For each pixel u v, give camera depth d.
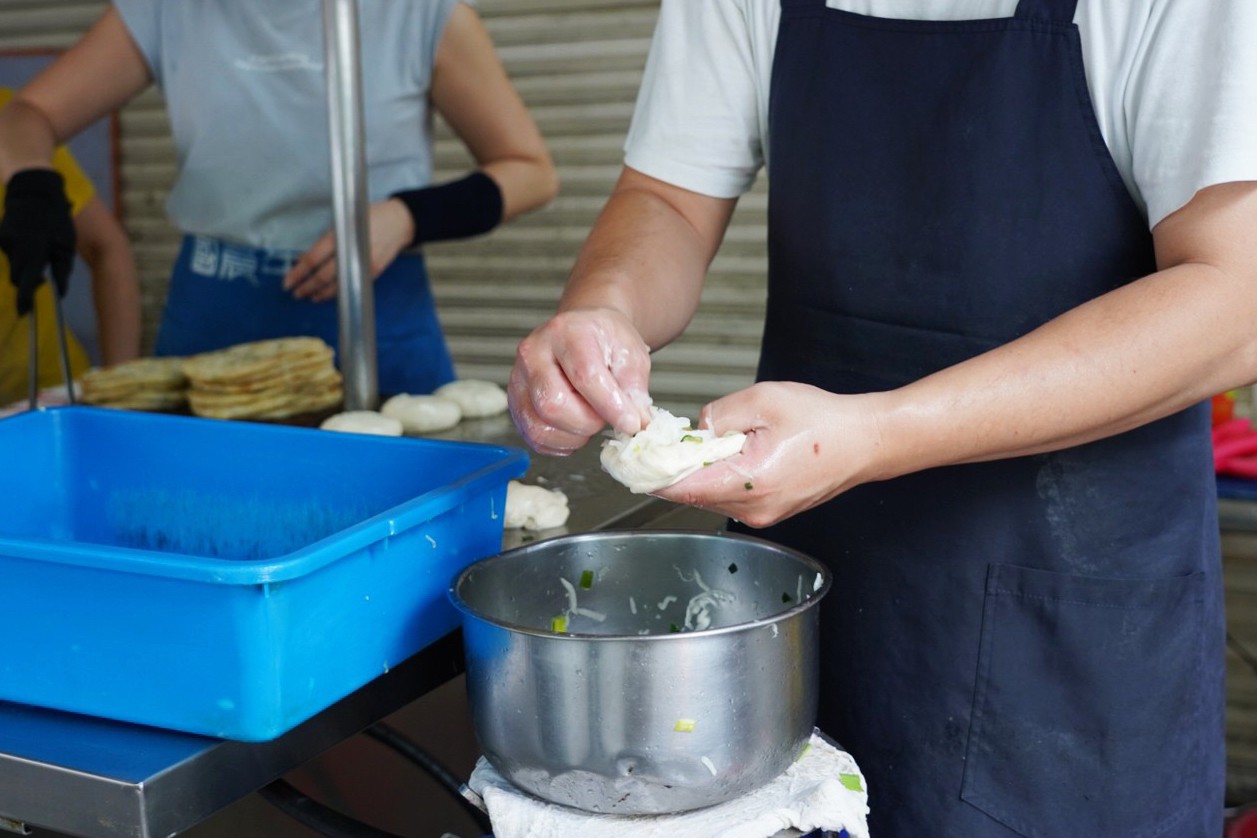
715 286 3.36
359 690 0.99
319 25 2.31
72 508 1.42
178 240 3.85
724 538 1.07
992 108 1.14
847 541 1.28
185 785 0.84
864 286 1.24
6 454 1.34
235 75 2.35
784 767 0.91
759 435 0.92
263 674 0.86
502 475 1.13
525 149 2.50
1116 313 0.97
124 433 1.39
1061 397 0.94
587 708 0.84
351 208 1.83
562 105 3.45
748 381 3.38
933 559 1.23
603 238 1.29
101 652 0.89
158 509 1.39
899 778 1.27
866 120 1.22
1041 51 1.12
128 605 0.87
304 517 1.32
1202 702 1.23
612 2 3.34
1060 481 1.18
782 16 1.26
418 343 2.47
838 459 0.92
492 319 3.61
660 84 1.35
